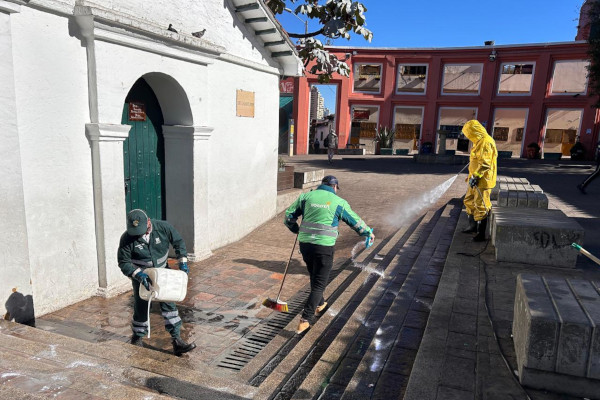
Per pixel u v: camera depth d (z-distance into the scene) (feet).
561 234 17.15
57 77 15.49
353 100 101.24
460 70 99.86
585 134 87.35
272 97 31.22
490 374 9.51
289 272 22.44
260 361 12.94
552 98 88.22
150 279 12.59
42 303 15.81
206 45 21.70
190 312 17.28
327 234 14.85
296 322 16.10
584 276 16.37
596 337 8.30
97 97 16.72
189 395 9.77
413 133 103.86
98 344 12.78
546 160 86.28
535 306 9.07
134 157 21.33
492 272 16.85
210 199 24.93
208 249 24.66
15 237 14.03
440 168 66.13
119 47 17.46
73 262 16.90
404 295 15.47
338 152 100.37
